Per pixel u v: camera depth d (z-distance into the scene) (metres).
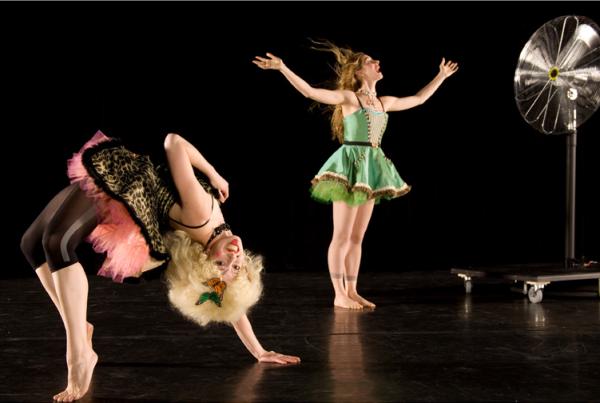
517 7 6.54
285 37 6.30
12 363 2.93
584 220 6.91
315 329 3.63
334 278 4.34
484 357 3.03
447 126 6.73
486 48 6.61
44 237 2.37
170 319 3.88
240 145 6.37
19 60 5.86
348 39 6.39
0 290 4.91
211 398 2.46
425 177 6.78
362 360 2.98
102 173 2.38
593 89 4.86
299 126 6.45
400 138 6.73
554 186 6.90
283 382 2.65
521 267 4.98
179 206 2.47
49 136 5.96
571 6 6.53
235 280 2.54
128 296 4.65
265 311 4.15
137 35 6.05
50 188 5.98
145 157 2.53
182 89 6.17
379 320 3.87
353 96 4.41
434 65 6.54
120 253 2.41
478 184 6.82
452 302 4.48
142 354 3.09
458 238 6.83
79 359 2.41
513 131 6.77
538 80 4.84
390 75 6.48
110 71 6.02
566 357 3.02
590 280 5.45
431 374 2.76
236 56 6.25
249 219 6.47
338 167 4.34
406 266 6.34
